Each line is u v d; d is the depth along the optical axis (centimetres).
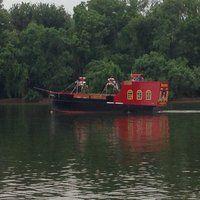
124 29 18862
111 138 7475
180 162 5528
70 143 6981
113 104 12238
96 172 5094
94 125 9406
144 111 12119
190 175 4925
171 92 16838
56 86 17562
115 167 5319
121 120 10431
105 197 4262
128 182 4697
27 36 17625
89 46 18450
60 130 8550
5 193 4391
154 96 12162
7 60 17012
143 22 18650
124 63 18400
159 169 5194
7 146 6738
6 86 17075
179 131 8244
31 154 6106
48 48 17662
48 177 4906
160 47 18175
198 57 18688
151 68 17112
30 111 12938
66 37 18275
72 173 5059
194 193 4334
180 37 18525
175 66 17038
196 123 9469
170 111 12562
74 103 12219
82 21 18638
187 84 16888
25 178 4875
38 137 7631
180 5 18775
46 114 11981
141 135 7800
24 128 8844
